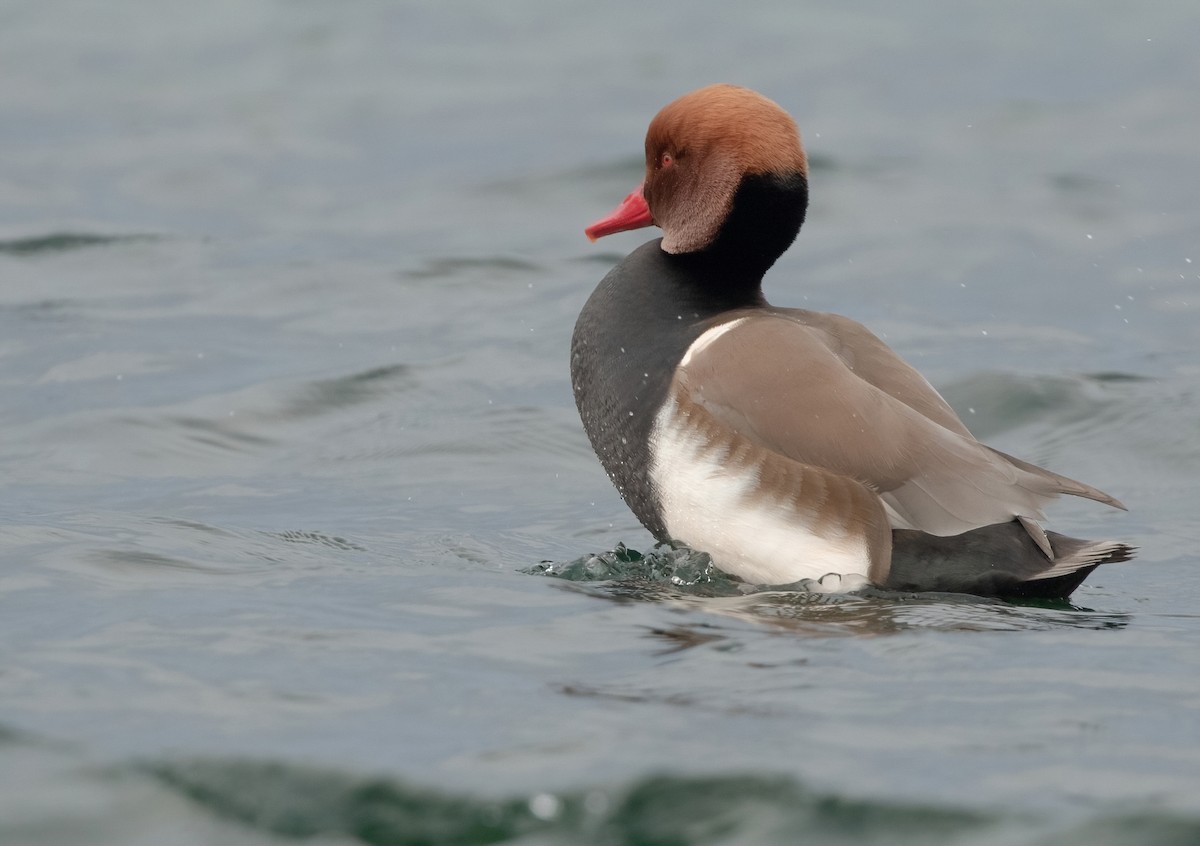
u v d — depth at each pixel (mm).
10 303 15273
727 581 8453
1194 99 24453
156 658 6879
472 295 15914
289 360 13648
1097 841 5238
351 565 8766
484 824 5406
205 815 5449
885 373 8578
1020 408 12508
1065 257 17391
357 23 30844
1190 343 14414
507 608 7836
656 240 9406
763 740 5957
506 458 11562
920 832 5324
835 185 20141
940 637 7289
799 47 28828
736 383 8344
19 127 23656
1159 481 11141
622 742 5945
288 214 19266
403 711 6281
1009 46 28750
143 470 11133
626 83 26047
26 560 8469
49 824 5363
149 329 14531
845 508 8062
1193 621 7762
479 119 23969
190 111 24656
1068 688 6582
